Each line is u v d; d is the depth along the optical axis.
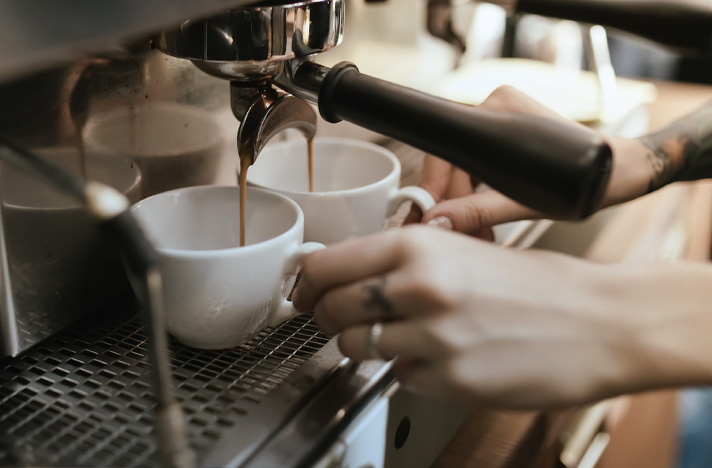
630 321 0.28
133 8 0.24
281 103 0.37
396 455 0.35
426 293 0.27
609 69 0.74
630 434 0.80
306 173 0.51
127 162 0.40
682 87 1.13
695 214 1.05
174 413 0.24
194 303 0.33
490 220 0.41
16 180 0.32
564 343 0.28
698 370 0.28
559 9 0.44
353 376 0.33
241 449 0.28
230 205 0.40
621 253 0.67
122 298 0.40
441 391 0.28
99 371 0.33
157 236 0.39
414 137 0.30
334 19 0.34
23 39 0.21
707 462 1.03
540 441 0.50
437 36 0.76
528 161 0.27
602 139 0.27
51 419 0.30
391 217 0.49
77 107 0.36
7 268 0.33
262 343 0.36
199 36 0.32
